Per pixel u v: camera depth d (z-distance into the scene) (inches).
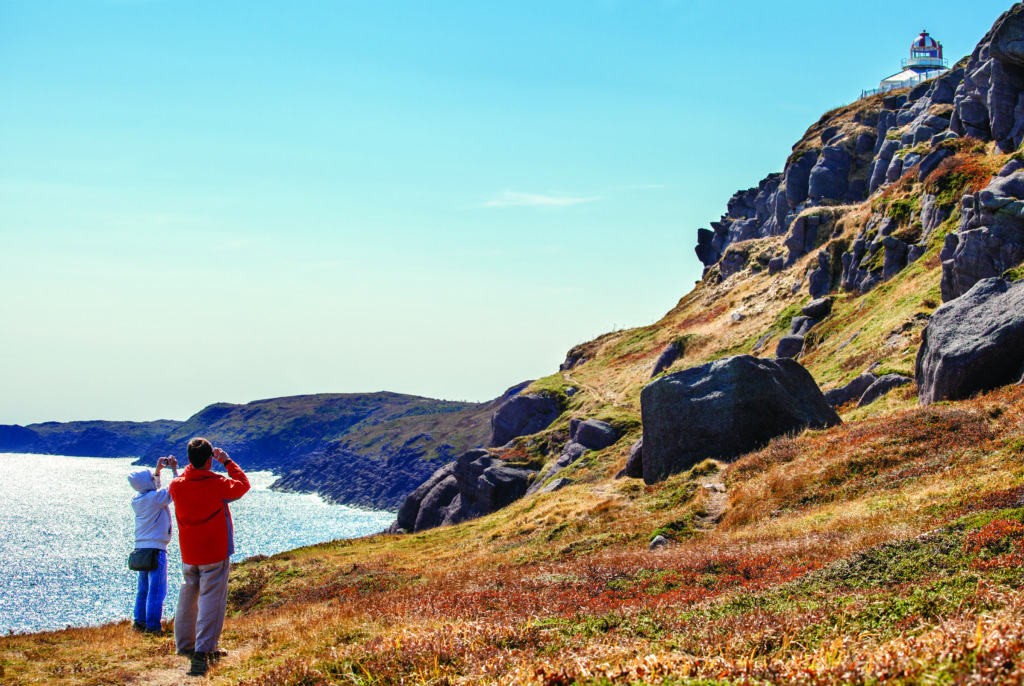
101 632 508.7
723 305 3041.3
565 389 2928.2
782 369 1267.2
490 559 1002.1
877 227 2122.3
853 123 3735.2
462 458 2410.2
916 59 4576.8
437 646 358.0
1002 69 1833.2
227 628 561.9
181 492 399.5
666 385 1282.0
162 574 524.1
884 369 1357.0
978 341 1015.0
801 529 704.4
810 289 2337.6
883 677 240.5
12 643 467.2
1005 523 466.3
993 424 828.6
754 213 4773.6
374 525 6348.4
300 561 1209.4
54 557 4471.0
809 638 333.1
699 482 1068.5
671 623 405.7
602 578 645.3
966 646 244.7
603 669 283.4
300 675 334.6
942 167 1921.8
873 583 443.5
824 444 994.7
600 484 1411.2
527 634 388.5
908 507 653.3
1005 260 1259.2
